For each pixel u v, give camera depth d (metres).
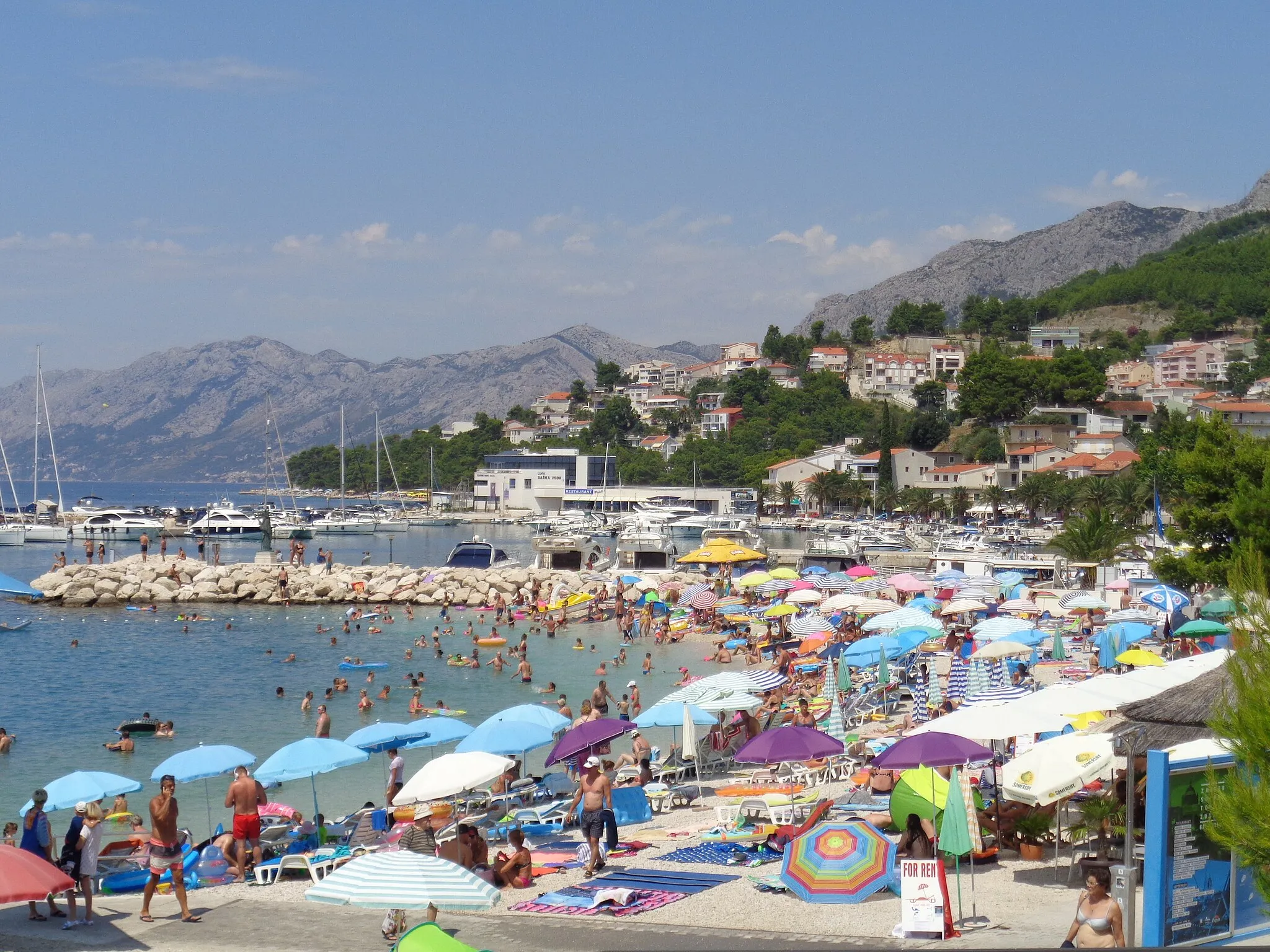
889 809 27.20
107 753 43.22
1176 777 16.47
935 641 63.72
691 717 33.84
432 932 14.64
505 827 29.22
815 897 20.52
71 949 19.80
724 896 21.30
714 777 36.47
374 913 21.70
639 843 26.23
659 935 19.06
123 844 27.45
